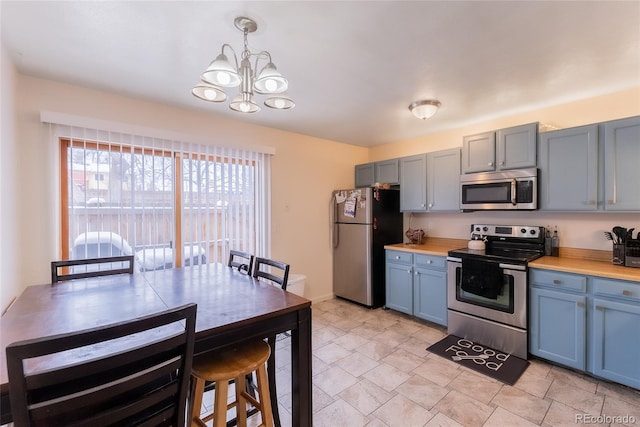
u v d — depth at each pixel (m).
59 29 1.54
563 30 1.55
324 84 2.22
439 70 2.01
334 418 1.73
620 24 1.49
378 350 2.56
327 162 3.99
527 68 1.98
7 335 1.04
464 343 2.67
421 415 1.75
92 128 2.23
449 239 3.53
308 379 1.43
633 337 1.88
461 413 1.76
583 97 2.47
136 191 2.45
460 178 3.02
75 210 2.21
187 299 1.46
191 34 1.59
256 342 1.43
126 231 2.40
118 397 0.96
